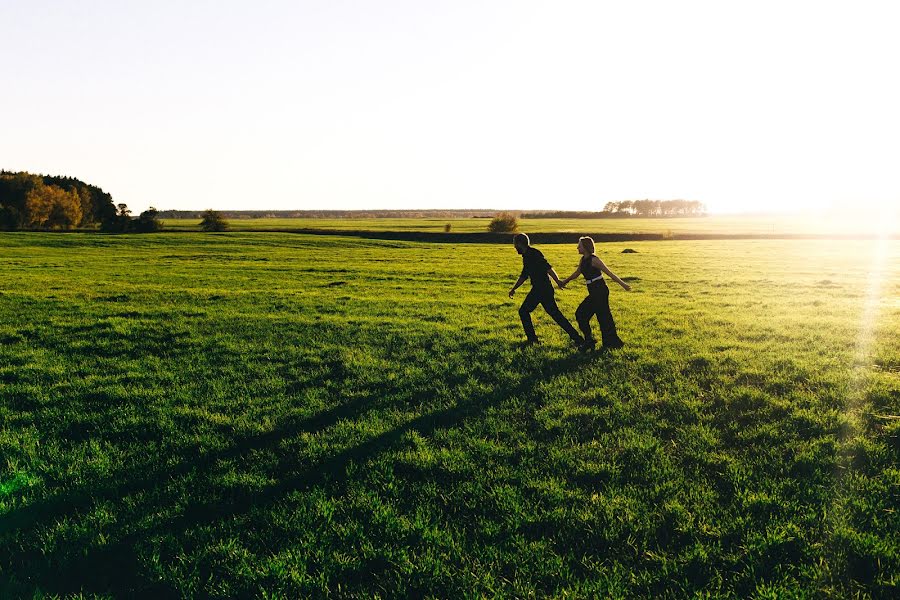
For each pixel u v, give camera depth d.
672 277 28.69
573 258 44.91
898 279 27.66
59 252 54.53
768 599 3.93
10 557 4.77
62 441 7.14
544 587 4.20
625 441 6.54
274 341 12.65
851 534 4.55
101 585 4.41
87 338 13.23
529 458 6.24
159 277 30.56
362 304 18.70
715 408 7.50
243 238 76.81
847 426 6.64
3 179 108.94
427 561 4.47
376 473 5.97
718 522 4.87
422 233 87.12
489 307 17.77
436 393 8.52
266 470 6.20
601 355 10.29
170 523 5.20
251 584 4.33
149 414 7.98
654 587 4.16
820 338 11.76
